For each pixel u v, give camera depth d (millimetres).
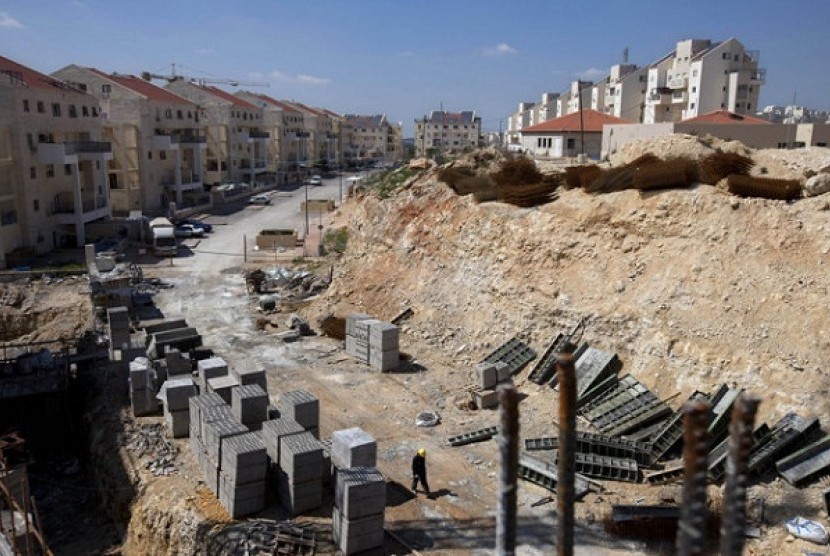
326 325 33094
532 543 16750
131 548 19078
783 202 23641
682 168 25781
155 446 21609
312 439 18125
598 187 28578
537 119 127000
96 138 61156
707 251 23422
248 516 17656
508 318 27641
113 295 37281
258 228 66375
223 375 23891
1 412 26938
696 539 6699
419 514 18062
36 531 18125
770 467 17906
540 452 20531
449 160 45531
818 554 15242
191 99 90750
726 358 21000
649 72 91625
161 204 73688
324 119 141125
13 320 36906
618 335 23984
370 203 42188
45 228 52688
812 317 20172
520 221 29328
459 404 24484
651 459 19641
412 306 31953
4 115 48094
